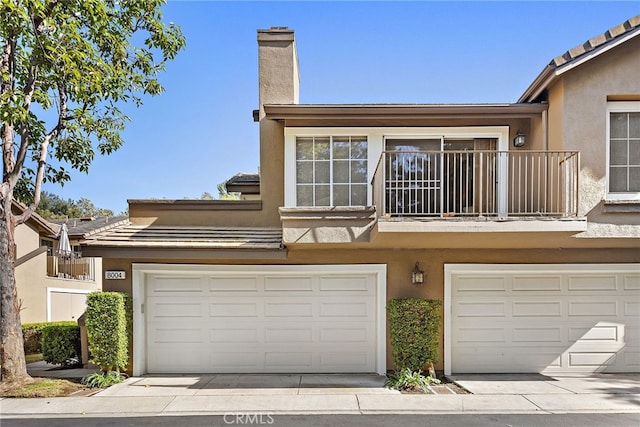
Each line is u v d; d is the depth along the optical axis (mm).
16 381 8211
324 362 9484
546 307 9547
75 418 6582
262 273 9523
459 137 9570
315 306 9555
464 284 9570
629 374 9352
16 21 7398
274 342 9523
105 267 9266
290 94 10273
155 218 10055
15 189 9906
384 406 7070
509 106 9023
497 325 9516
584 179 8133
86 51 8281
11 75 8398
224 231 9562
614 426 6191
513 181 8891
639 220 8070
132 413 6773
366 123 9531
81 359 10422
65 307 19203
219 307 9570
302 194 9633
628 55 8305
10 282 8398
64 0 8078
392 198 9375
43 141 9320
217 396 7629
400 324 8562
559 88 8453
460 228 7441
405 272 9398
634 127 8516
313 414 6703
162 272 9430
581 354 9477
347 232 8250
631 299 9547
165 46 10156
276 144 10078
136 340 9195
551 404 7164
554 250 9430
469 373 9406
